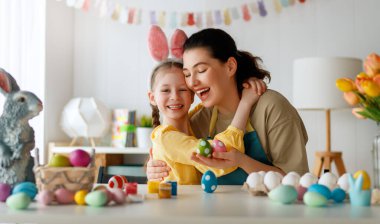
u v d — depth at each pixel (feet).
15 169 2.93
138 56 10.38
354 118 9.56
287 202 2.66
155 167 4.36
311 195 2.54
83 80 10.62
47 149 9.50
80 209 2.43
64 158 2.87
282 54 9.82
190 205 2.60
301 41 9.77
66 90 10.32
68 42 10.41
